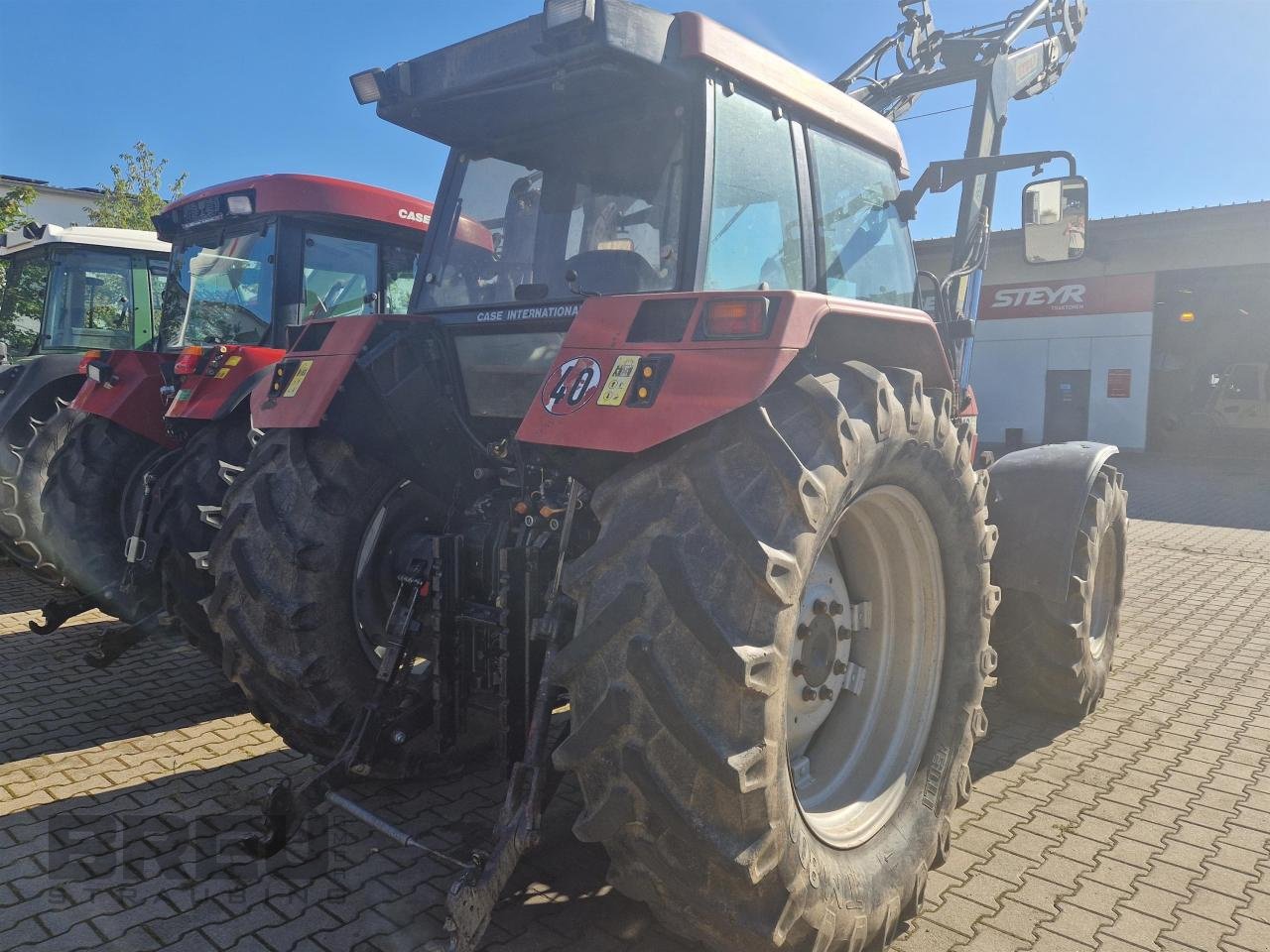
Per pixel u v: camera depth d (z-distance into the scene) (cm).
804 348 224
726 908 201
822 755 269
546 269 297
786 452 197
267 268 532
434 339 315
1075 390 1930
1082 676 404
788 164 293
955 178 386
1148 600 665
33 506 541
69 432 532
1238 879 285
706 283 261
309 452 297
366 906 260
